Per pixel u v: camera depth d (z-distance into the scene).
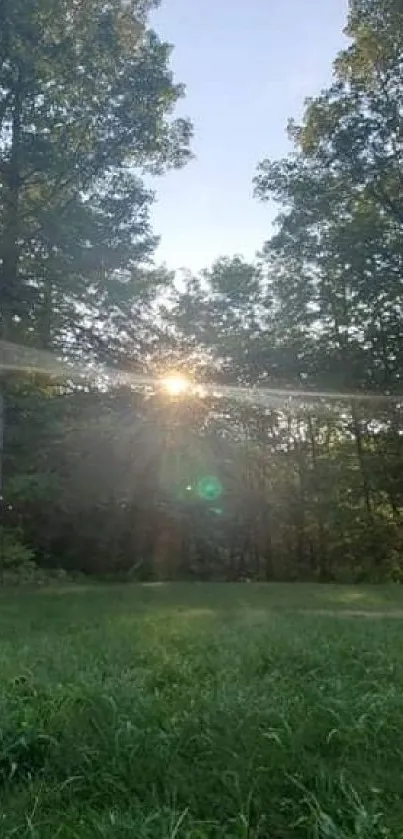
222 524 32.22
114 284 18.41
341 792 3.26
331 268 22.81
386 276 21.83
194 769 3.55
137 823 2.96
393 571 29.19
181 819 2.95
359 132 21.98
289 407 27.16
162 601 14.25
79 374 19.83
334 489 29.67
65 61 17.77
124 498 25.75
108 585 20.20
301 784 3.31
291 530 34.53
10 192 17.89
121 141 18.64
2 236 17.53
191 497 28.70
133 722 4.10
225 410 29.48
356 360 23.62
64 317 18.92
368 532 29.34
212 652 6.88
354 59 21.86
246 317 31.41
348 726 4.04
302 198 22.73
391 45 21.47
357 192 22.28
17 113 17.72
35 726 4.01
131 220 18.62
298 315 25.39
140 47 18.89
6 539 21.16
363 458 27.20
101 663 6.24
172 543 29.48
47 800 3.33
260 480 34.19
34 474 20.91
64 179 18.48
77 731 4.00
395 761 3.73
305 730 3.98
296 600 14.88
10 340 18.34
